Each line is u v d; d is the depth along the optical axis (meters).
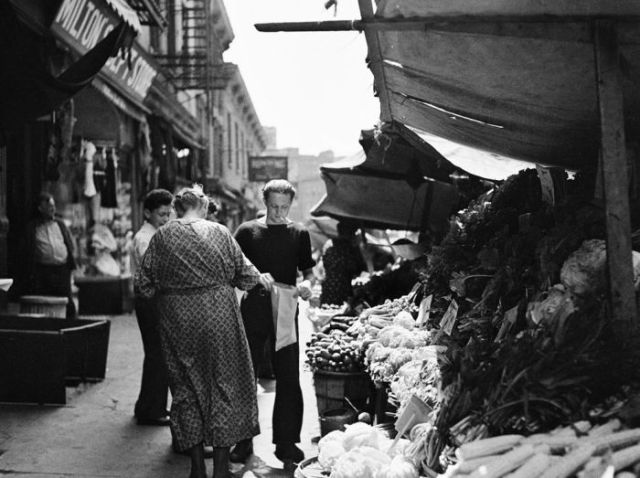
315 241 16.81
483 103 3.85
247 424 3.88
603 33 2.68
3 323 6.64
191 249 3.80
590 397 2.48
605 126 2.71
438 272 4.61
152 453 4.50
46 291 8.94
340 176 8.42
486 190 6.64
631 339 2.56
